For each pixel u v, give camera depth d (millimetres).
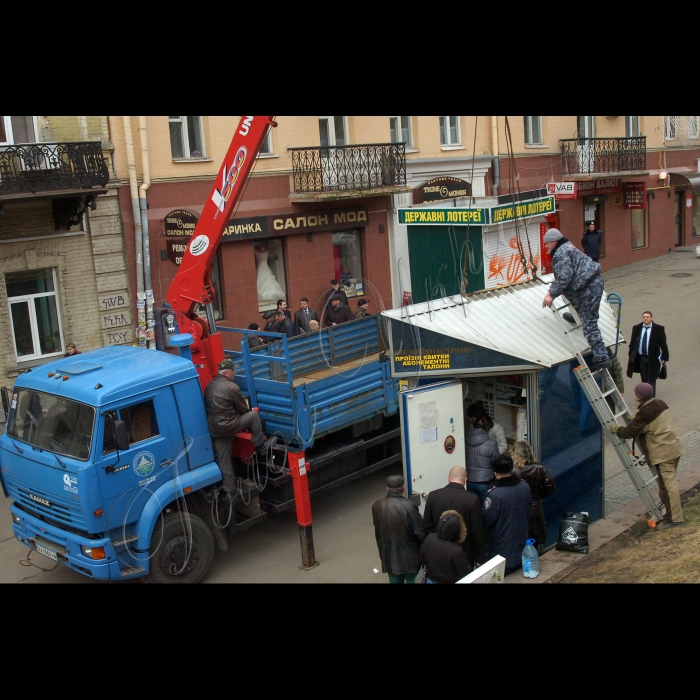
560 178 25734
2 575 9094
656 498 9852
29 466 8164
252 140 9039
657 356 12969
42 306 15242
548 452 8672
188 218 15508
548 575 7863
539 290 10031
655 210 29375
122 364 8500
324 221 19375
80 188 14195
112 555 7754
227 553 9375
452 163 22469
